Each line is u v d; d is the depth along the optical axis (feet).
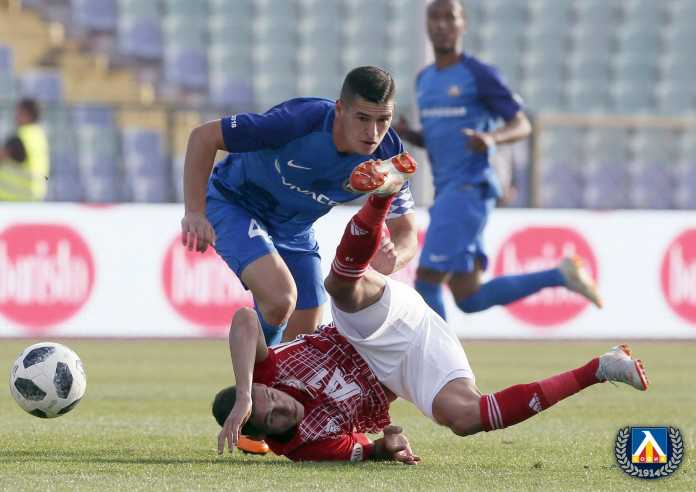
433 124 95.40
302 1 208.23
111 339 140.36
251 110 154.10
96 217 136.87
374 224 46.09
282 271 58.34
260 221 60.75
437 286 96.12
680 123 163.12
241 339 47.67
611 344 142.20
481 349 133.59
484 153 94.43
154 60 206.90
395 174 45.01
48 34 205.26
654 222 145.79
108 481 44.78
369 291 48.93
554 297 144.25
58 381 56.39
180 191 175.94
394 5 209.05
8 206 134.82
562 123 158.40
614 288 144.97
